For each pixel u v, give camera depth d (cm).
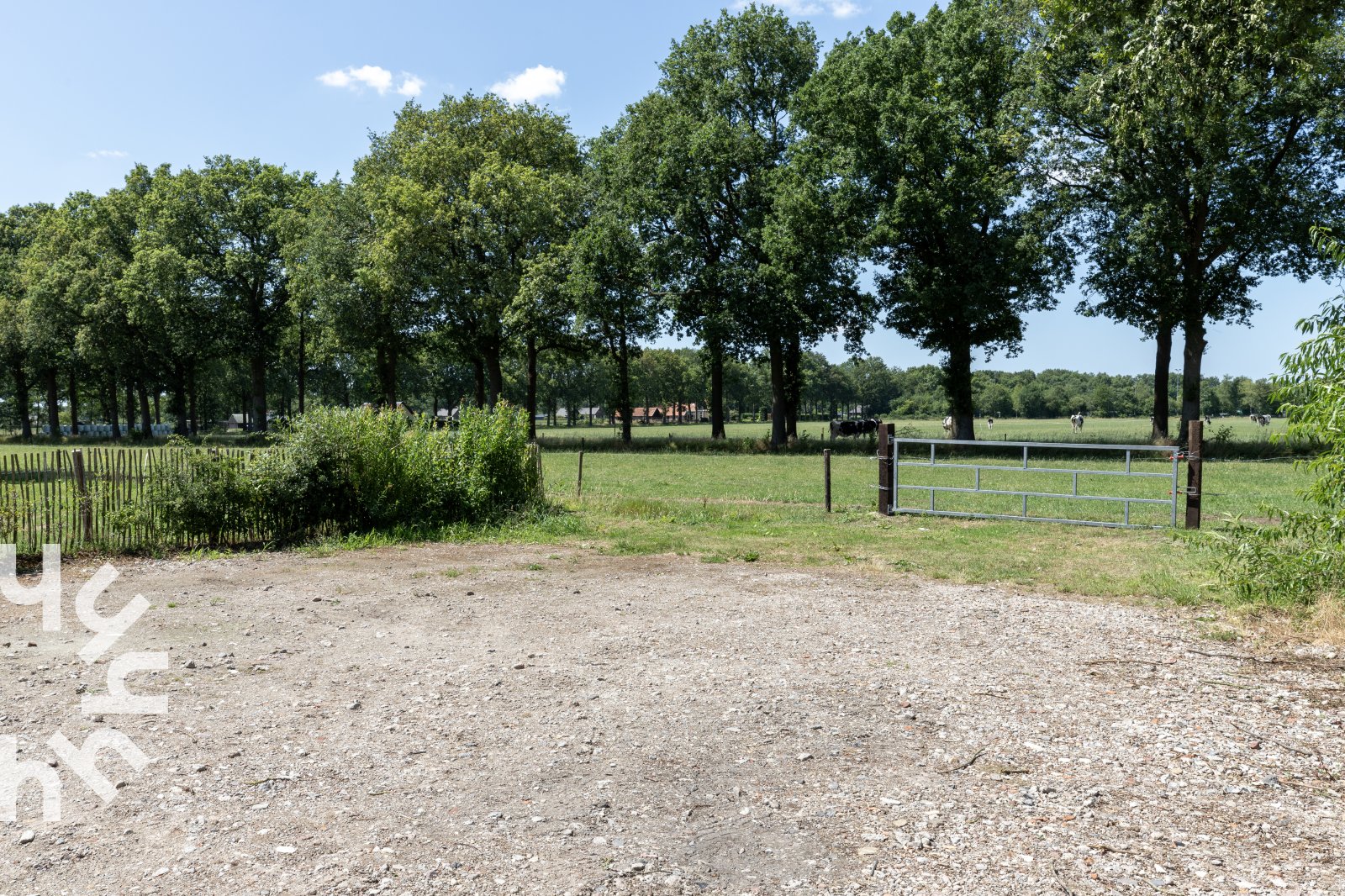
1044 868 362
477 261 4506
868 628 788
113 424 6119
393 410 1514
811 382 14362
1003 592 946
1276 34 1194
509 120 4700
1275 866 363
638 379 12181
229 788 448
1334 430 756
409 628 797
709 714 559
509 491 1583
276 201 5600
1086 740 510
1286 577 792
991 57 3466
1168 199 3152
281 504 1341
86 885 353
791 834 397
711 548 1242
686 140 3919
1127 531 1376
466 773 467
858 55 3559
